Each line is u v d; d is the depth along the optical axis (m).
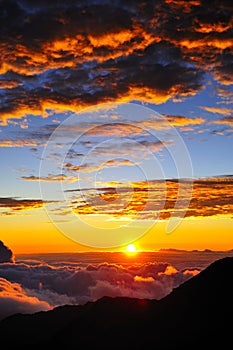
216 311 79.44
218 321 76.25
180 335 75.31
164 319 82.75
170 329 78.62
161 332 78.75
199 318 79.25
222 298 82.75
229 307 79.25
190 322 78.81
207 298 84.25
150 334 79.19
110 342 80.50
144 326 82.69
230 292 83.94
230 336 70.62
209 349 68.25
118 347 77.81
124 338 80.25
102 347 79.50
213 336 71.88
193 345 70.62
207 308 81.31
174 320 81.25
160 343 74.94
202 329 75.06
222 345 68.62
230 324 74.06
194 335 73.75
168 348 72.38
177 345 72.25
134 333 81.06
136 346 76.19
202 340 71.44
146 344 75.75
